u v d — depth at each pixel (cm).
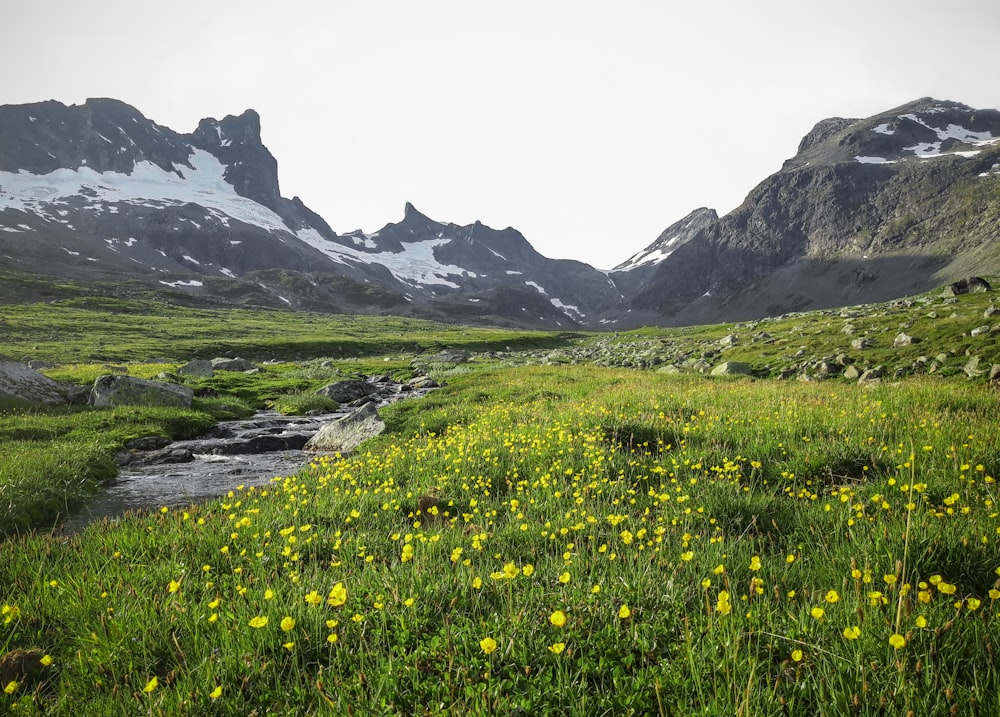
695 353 3788
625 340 9019
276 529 729
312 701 351
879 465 834
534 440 1123
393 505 819
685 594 441
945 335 2347
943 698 299
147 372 3694
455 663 375
